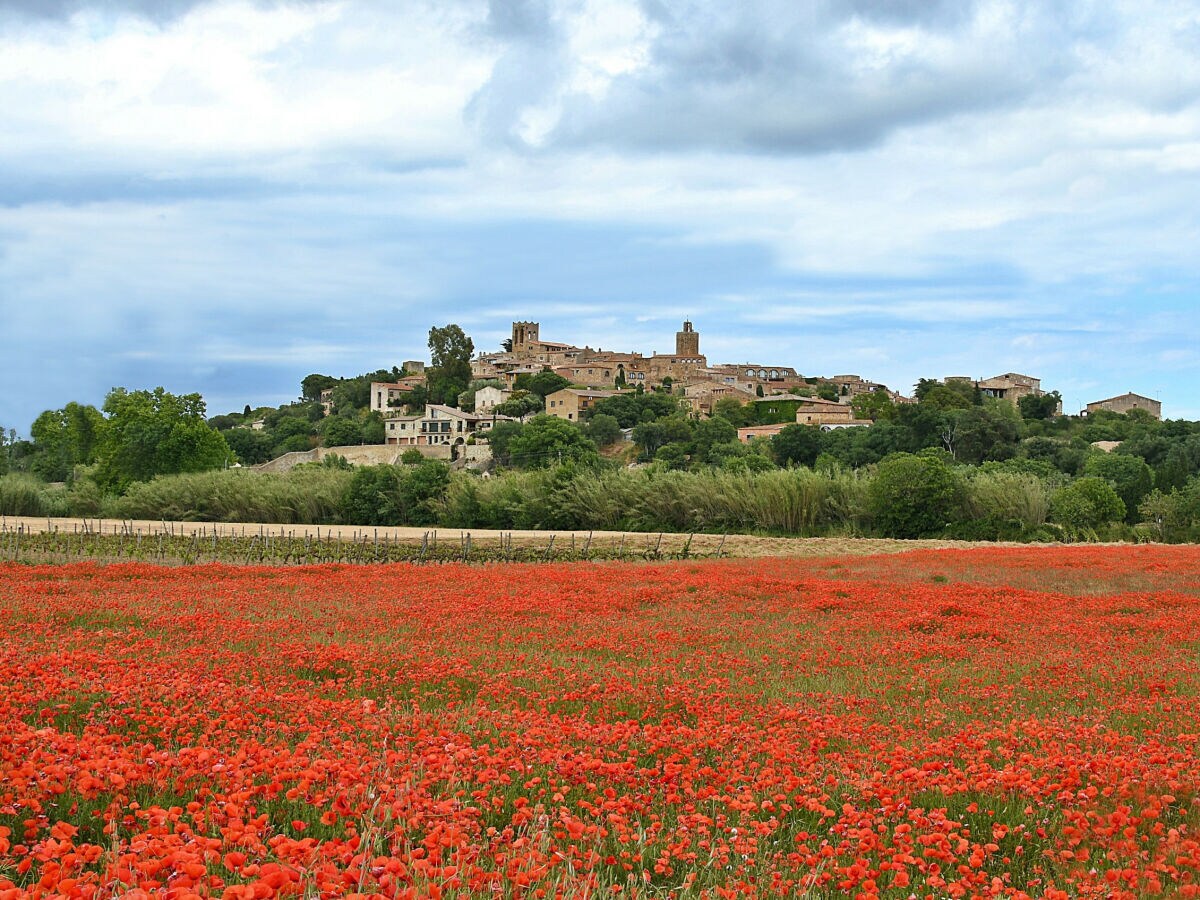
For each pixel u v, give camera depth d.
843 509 66.56
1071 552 48.84
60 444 129.62
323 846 6.26
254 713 11.57
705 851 7.63
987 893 7.03
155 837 6.25
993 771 9.79
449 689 14.93
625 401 186.00
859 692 15.80
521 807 8.07
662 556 50.47
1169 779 9.75
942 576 36.91
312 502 74.25
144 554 43.53
